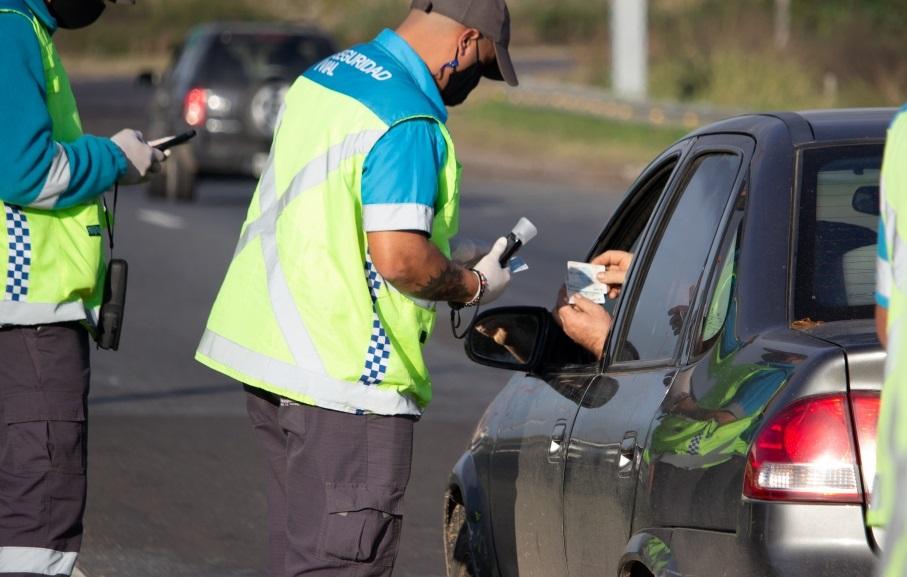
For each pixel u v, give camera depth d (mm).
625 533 10977
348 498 11938
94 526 20078
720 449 9727
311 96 12180
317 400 11812
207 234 52031
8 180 12438
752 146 11484
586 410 12125
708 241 11422
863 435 9117
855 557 8977
